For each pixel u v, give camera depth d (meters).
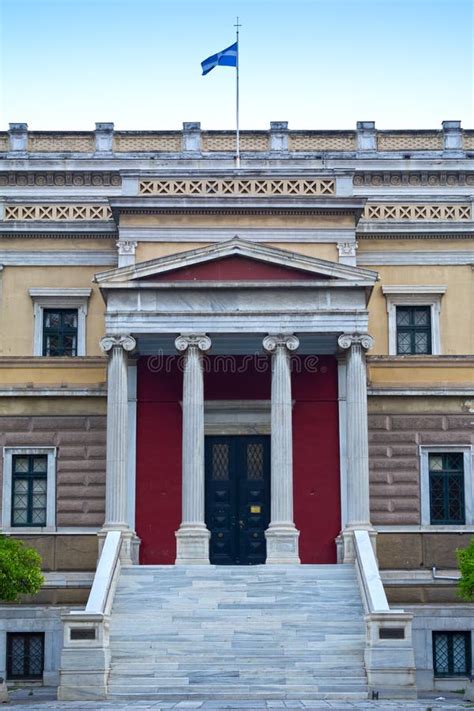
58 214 40.09
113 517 33.84
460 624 34.03
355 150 44.91
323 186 38.09
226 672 27.92
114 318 34.78
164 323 34.72
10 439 36.31
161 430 36.50
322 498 36.25
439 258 40.09
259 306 34.81
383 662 27.66
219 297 34.84
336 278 34.94
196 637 29.20
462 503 36.19
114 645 28.86
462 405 36.47
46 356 37.31
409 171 43.50
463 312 39.88
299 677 27.81
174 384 36.78
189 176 37.81
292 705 24.91
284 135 45.12
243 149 45.16
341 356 36.72
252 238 37.75
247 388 37.25
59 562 34.84
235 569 32.19
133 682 27.75
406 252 40.09
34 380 36.78
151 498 36.12
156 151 44.84
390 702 26.09
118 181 43.62
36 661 34.12
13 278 39.75
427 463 36.31
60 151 44.78
